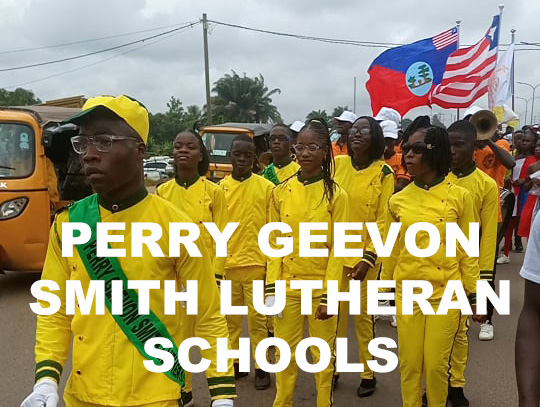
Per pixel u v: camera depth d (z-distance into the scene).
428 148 3.25
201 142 4.35
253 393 4.43
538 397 1.98
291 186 3.59
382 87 8.59
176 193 4.26
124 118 2.03
